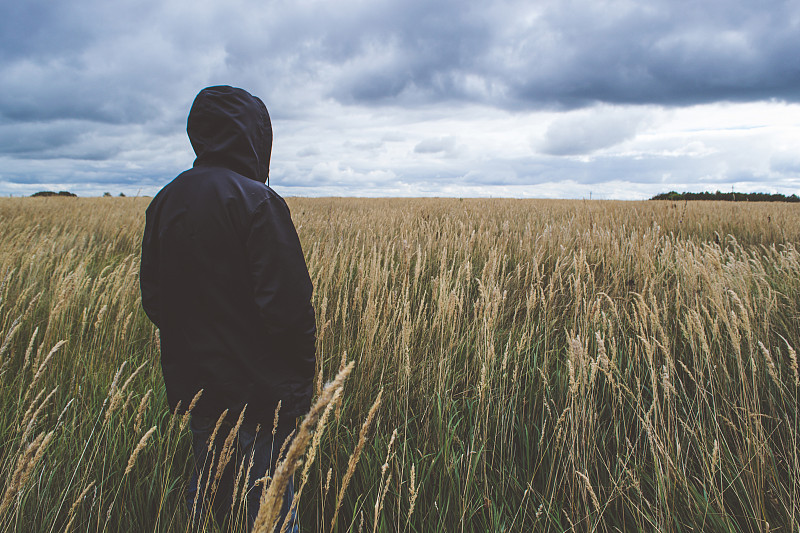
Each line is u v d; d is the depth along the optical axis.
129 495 1.80
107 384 2.54
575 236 5.69
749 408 2.04
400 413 2.39
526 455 2.16
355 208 13.53
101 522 1.75
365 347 2.84
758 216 8.35
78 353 2.76
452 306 2.87
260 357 1.42
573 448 1.96
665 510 1.77
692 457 2.11
